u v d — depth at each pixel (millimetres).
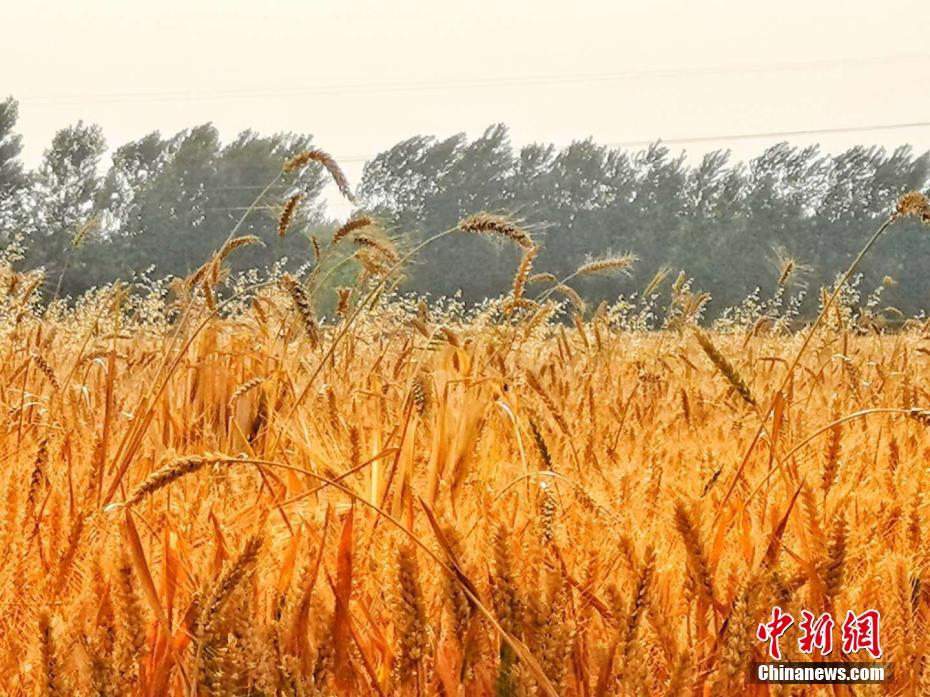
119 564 2801
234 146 77062
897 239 78625
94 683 2572
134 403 6371
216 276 7543
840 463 4004
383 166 79188
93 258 59531
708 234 80750
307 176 56156
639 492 4047
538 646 2688
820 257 79375
